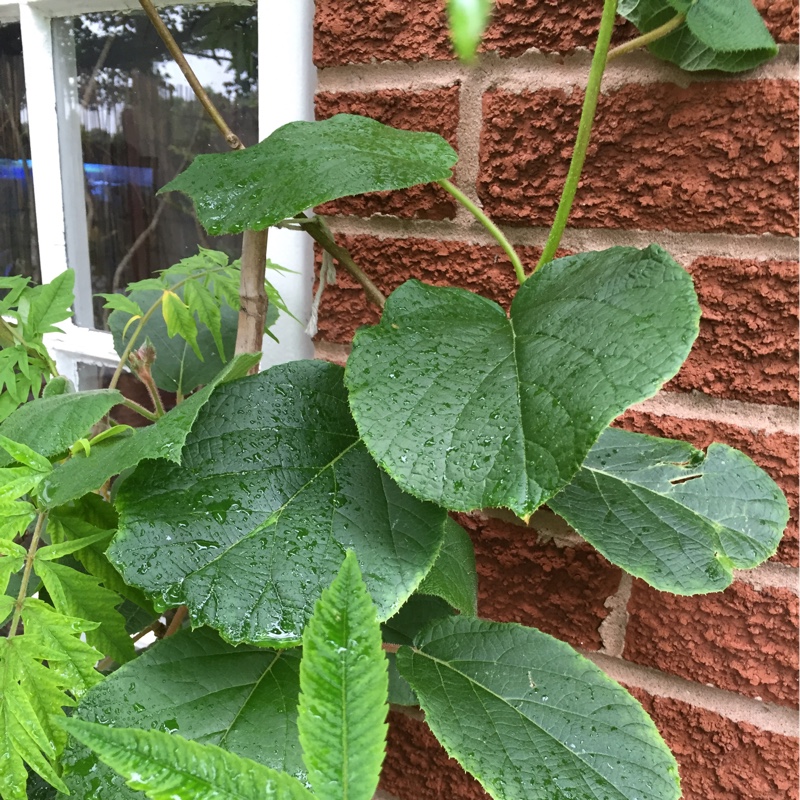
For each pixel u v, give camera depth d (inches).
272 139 13.0
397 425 10.4
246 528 11.7
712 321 15.8
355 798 5.9
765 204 15.0
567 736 12.2
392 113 17.4
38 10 23.5
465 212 17.3
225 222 11.6
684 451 14.5
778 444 15.6
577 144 12.9
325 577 11.3
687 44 14.5
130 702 11.7
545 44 15.8
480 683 12.8
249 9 20.6
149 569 11.2
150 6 13.3
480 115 16.7
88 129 24.3
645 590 17.0
